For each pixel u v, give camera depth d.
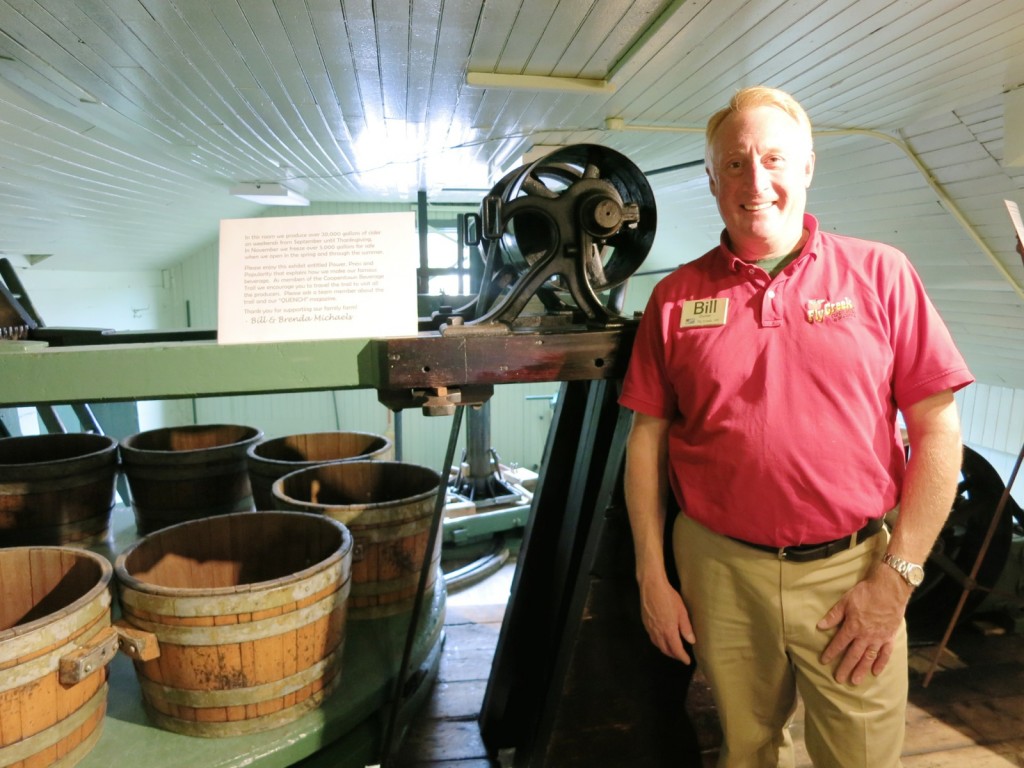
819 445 0.99
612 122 2.57
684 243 5.50
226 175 3.78
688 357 1.08
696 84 2.07
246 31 1.54
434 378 1.19
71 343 1.96
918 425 1.02
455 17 1.49
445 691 1.94
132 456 2.29
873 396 1.00
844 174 3.12
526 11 1.47
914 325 1.01
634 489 1.19
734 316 1.05
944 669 2.01
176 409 6.84
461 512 3.68
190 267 6.29
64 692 1.28
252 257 1.23
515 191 1.32
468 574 3.39
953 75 1.98
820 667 1.08
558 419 1.58
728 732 1.19
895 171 2.86
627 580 1.39
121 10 1.39
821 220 3.70
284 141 2.87
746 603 1.10
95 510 2.25
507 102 2.27
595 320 1.31
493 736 1.70
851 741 1.08
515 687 1.69
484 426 3.85
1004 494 1.85
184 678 1.41
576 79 2.04
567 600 1.51
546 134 2.84
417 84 2.03
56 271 4.11
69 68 1.77
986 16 1.51
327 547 1.73
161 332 1.95
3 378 1.10
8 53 1.62
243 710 1.43
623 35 1.66
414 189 5.01
